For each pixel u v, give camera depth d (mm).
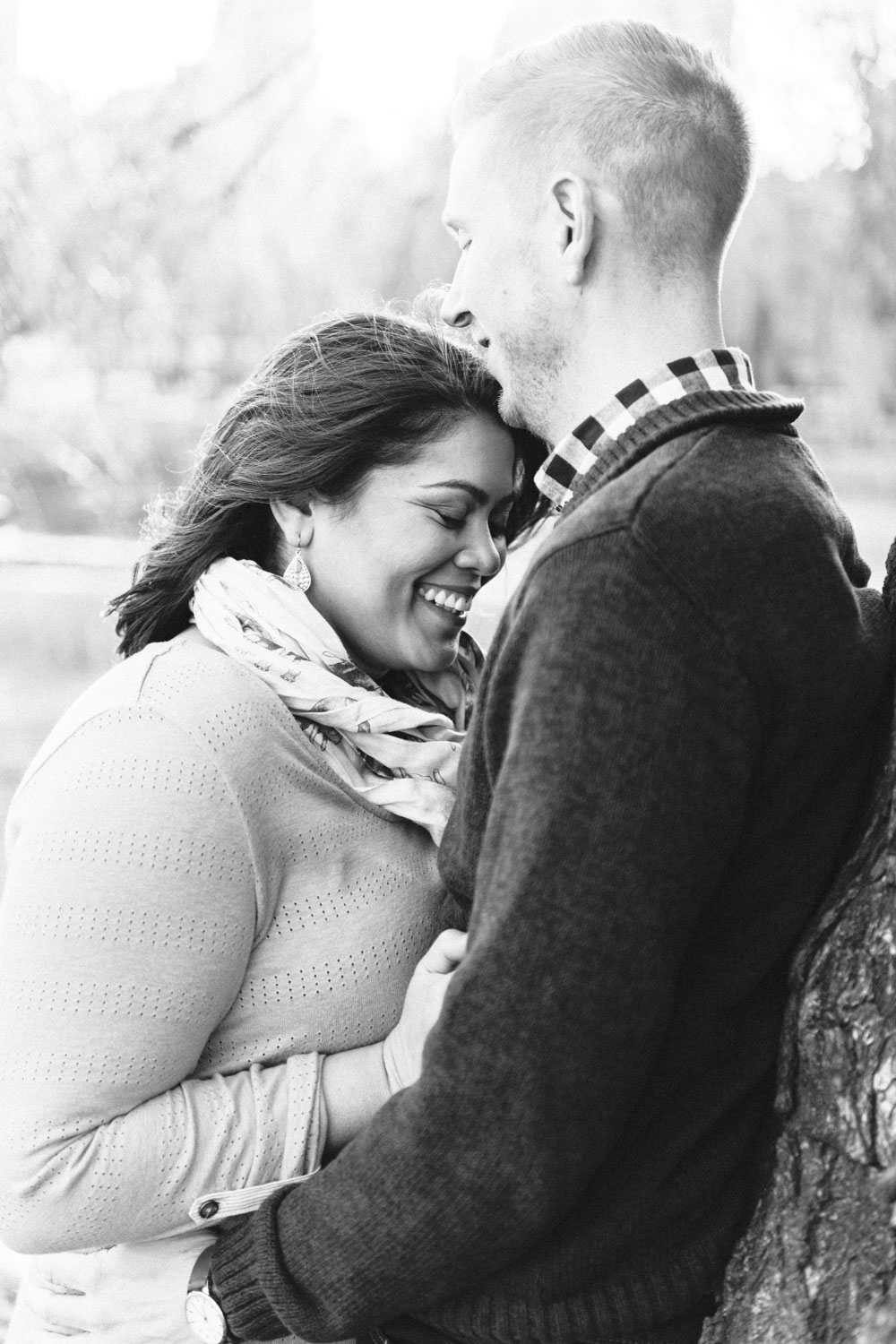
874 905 1186
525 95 1277
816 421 7496
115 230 7316
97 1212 1354
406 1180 1140
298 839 1452
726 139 1261
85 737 1405
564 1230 1188
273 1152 1396
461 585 1613
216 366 7641
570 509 1229
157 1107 1375
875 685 1230
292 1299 1233
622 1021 1075
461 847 1298
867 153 6984
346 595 1583
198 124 7328
